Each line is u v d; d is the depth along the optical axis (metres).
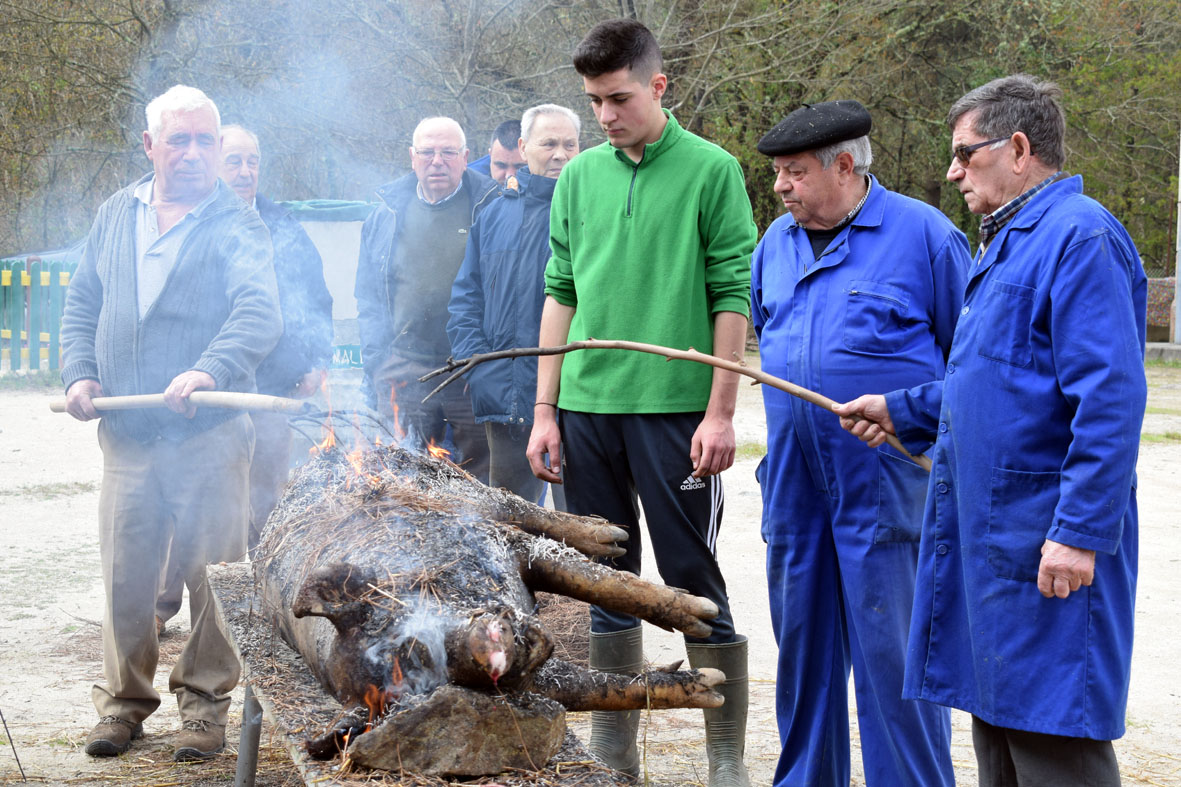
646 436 3.68
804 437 3.29
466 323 5.11
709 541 3.72
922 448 2.97
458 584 2.43
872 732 3.22
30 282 14.72
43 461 9.61
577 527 3.00
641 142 3.69
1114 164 25.48
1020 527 2.59
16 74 17.34
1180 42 23.53
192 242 4.03
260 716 3.41
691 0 16.67
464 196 5.55
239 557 4.07
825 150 3.24
